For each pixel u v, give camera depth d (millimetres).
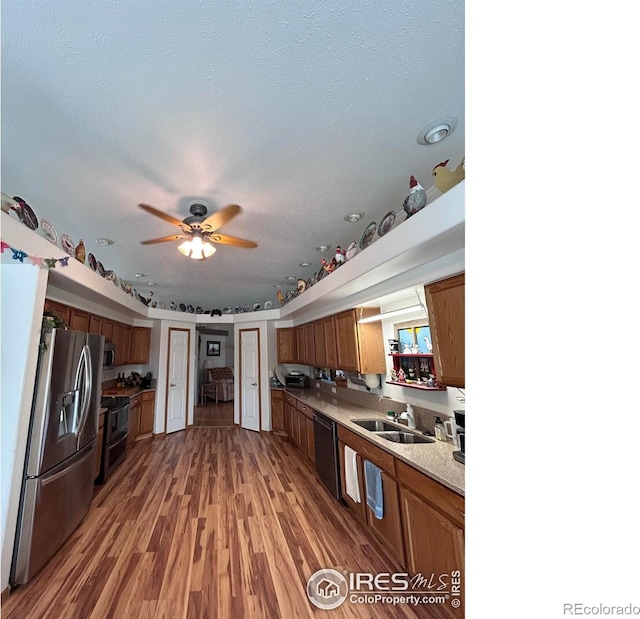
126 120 1622
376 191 2420
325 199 2514
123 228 2916
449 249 1939
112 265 4090
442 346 2064
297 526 2557
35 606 1721
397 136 1816
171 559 2131
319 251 3764
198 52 1271
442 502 1611
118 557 2148
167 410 5777
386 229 2361
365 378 3674
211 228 2506
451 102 1583
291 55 1300
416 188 1929
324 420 3408
